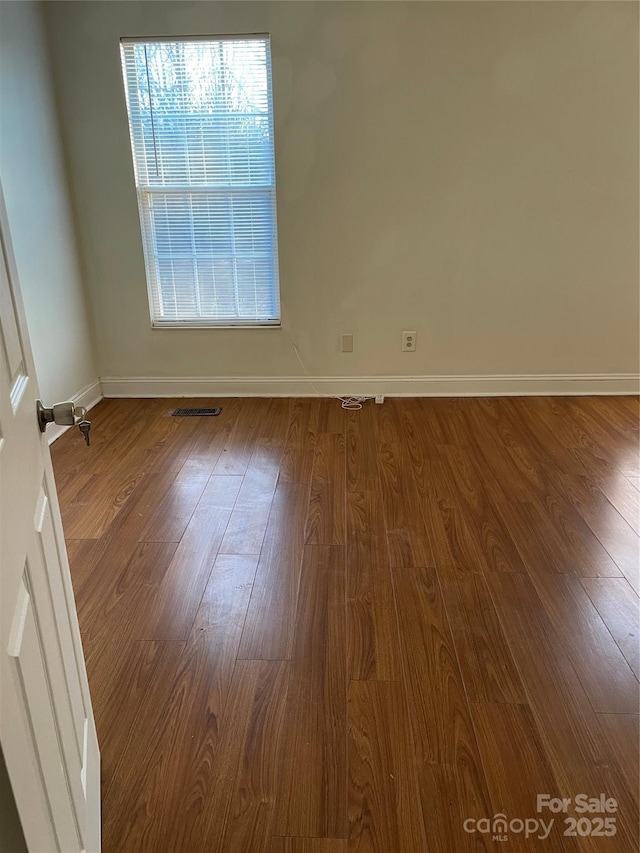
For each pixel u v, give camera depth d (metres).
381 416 3.63
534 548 2.25
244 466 2.98
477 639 1.80
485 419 3.56
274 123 3.44
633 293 3.75
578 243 3.65
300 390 3.96
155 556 2.23
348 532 2.37
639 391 3.92
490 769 1.40
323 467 2.95
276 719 1.53
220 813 1.31
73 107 3.43
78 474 2.91
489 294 3.77
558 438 3.27
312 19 3.26
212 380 3.96
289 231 3.65
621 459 3.00
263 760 1.43
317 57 3.32
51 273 3.32
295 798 1.34
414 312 3.81
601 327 3.82
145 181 3.61
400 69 3.33
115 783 1.37
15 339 0.99
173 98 3.45
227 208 3.65
